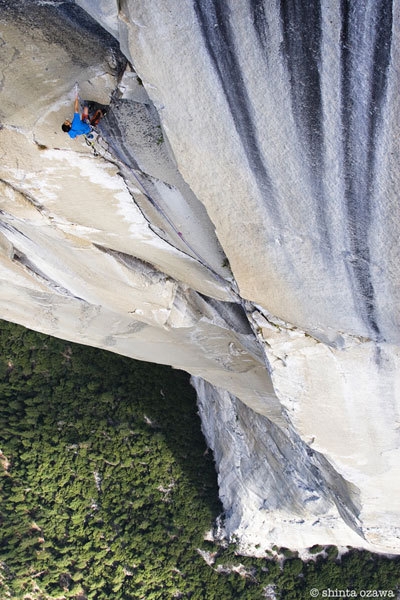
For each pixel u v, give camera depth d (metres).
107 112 4.72
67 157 5.24
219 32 3.70
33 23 4.08
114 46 4.22
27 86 4.54
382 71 3.50
